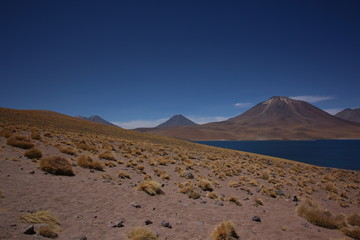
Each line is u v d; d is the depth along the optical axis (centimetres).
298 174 2794
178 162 2342
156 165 1942
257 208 1154
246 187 1598
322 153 11975
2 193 712
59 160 1179
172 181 1484
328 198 1733
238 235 747
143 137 6169
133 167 1694
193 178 1681
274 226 905
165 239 633
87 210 739
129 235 599
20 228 518
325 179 2616
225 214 963
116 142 3291
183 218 834
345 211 1436
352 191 2158
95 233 589
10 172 983
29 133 2561
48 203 723
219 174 1909
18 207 643
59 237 529
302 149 15862
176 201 1037
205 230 745
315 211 1085
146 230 608
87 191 928
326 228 1006
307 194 1733
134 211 816
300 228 927
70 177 1099
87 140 2773
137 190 1085
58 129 3950
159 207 915
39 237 499
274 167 3103
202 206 1029
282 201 1412
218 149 6309
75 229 590
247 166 2805
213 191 1358
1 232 478
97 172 1331
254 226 867
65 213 680
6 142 1630
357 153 11812
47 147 1773
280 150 14725
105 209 782
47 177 1016
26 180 916
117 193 984
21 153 1395
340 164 7219
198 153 3734
